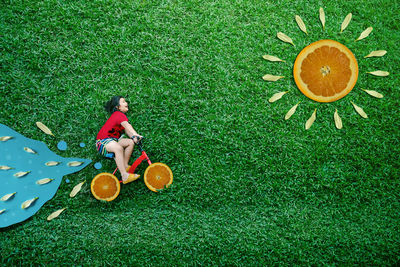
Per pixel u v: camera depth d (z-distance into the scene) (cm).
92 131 368
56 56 388
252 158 375
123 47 399
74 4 408
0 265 301
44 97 374
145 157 339
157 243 321
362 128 398
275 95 398
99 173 353
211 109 389
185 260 317
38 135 360
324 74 407
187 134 379
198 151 374
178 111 386
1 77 374
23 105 367
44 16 400
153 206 347
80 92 380
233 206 357
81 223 328
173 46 407
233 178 368
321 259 328
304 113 398
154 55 400
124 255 313
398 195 376
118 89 384
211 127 384
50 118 367
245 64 408
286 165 377
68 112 372
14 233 318
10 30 389
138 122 375
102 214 337
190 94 393
